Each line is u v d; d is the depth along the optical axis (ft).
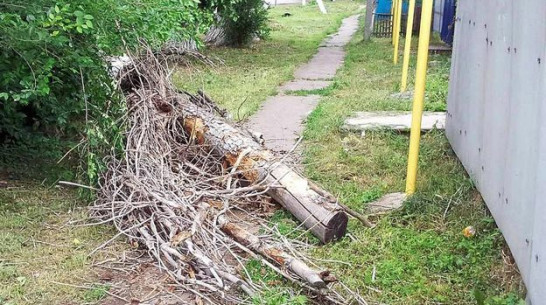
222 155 17.71
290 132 24.73
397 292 12.56
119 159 16.98
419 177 18.74
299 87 34.60
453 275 13.20
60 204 16.89
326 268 13.30
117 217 14.96
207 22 30.01
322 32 66.08
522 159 11.96
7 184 18.25
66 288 12.75
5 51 15.61
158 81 19.17
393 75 37.88
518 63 12.44
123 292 12.69
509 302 11.66
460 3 19.95
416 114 16.88
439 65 39.75
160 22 18.44
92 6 15.52
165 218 14.25
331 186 18.40
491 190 14.93
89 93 17.31
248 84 34.32
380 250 14.26
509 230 13.01
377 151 21.70
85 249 14.49
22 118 19.86
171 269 13.35
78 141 21.17
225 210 14.71
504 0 13.85
